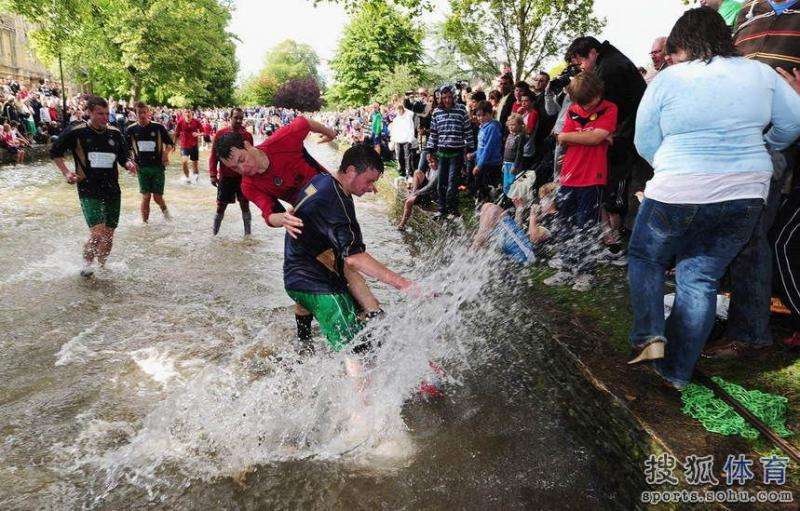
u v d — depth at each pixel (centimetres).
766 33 321
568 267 494
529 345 377
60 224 786
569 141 449
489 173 814
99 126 562
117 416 319
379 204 1094
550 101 613
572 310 397
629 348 331
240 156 339
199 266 609
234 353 397
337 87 4784
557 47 1502
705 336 268
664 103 263
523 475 268
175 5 2916
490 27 1523
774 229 335
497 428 305
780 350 323
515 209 586
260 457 286
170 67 3031
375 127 1545
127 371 370
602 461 271
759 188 254
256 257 652
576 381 311
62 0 1878
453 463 278
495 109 898
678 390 282
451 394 338
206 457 286
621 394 278
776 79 257
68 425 310
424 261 638
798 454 230
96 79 3228
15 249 651
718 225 259
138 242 707
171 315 468
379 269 300
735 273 310
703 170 253
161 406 329
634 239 285
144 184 804
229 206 998
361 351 329
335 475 272
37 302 488
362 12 1577
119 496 258
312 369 350
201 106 5425
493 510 246
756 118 251
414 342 360
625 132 476
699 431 249
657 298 279
